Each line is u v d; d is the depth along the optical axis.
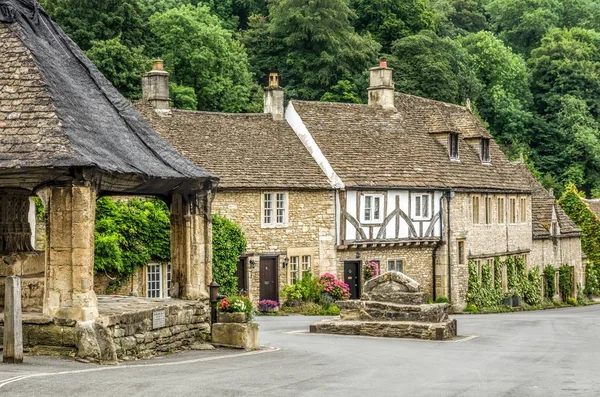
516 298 51.28
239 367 17.41
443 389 15.18
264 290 38.56
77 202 17.12
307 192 40.00
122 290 32.66
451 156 48.00
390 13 74.50
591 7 101.88
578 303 59.53
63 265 17.31
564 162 79.94
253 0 75.69
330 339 25.80
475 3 94.75
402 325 26.84
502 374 17.62
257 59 68.12
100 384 14.25
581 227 65.56
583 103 81.75
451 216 45.81
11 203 19.45
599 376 17.48
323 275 40.06
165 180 19.55
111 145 18.89
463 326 32.91
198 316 21.38
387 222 42.69
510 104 78.88
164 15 59.44
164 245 33.50
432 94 67.62
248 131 41.09
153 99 39.41
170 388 14.13
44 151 17.00
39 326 17.38
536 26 92.69
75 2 53.84
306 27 65.31
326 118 44.00
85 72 20.98
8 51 18.53
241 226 37.81
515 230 52.03
